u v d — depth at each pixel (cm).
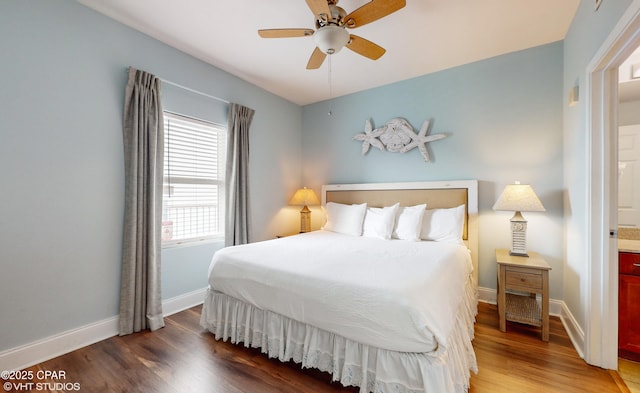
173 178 271
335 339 156
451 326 145
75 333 198
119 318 220
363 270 170
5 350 170
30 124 180
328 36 172
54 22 189
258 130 356
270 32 185
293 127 414
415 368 130
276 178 384
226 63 293
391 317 133
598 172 174
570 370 170
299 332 172
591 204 175
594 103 175
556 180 253
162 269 258
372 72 314
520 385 158
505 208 238
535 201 229
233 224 309
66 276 195
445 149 308
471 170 294
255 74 320
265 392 154
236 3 201
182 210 280
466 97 295
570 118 227
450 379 127
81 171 203
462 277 197
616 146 170
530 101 264
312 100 409
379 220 304
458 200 293
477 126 290
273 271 179
